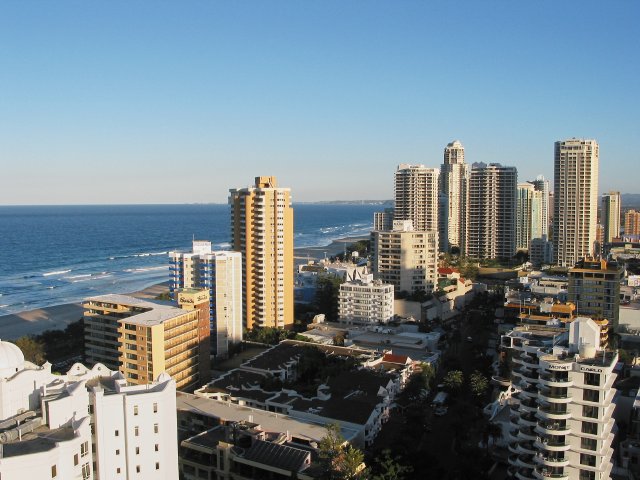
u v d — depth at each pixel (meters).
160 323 178.88
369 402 155.00
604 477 107.06
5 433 82.31
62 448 80.06
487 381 178.38
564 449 107.44
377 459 119.12
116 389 103.88
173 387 106.94
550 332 168.38
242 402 163.75
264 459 117.00
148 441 102.31
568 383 106.62
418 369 191.12
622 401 149.38
